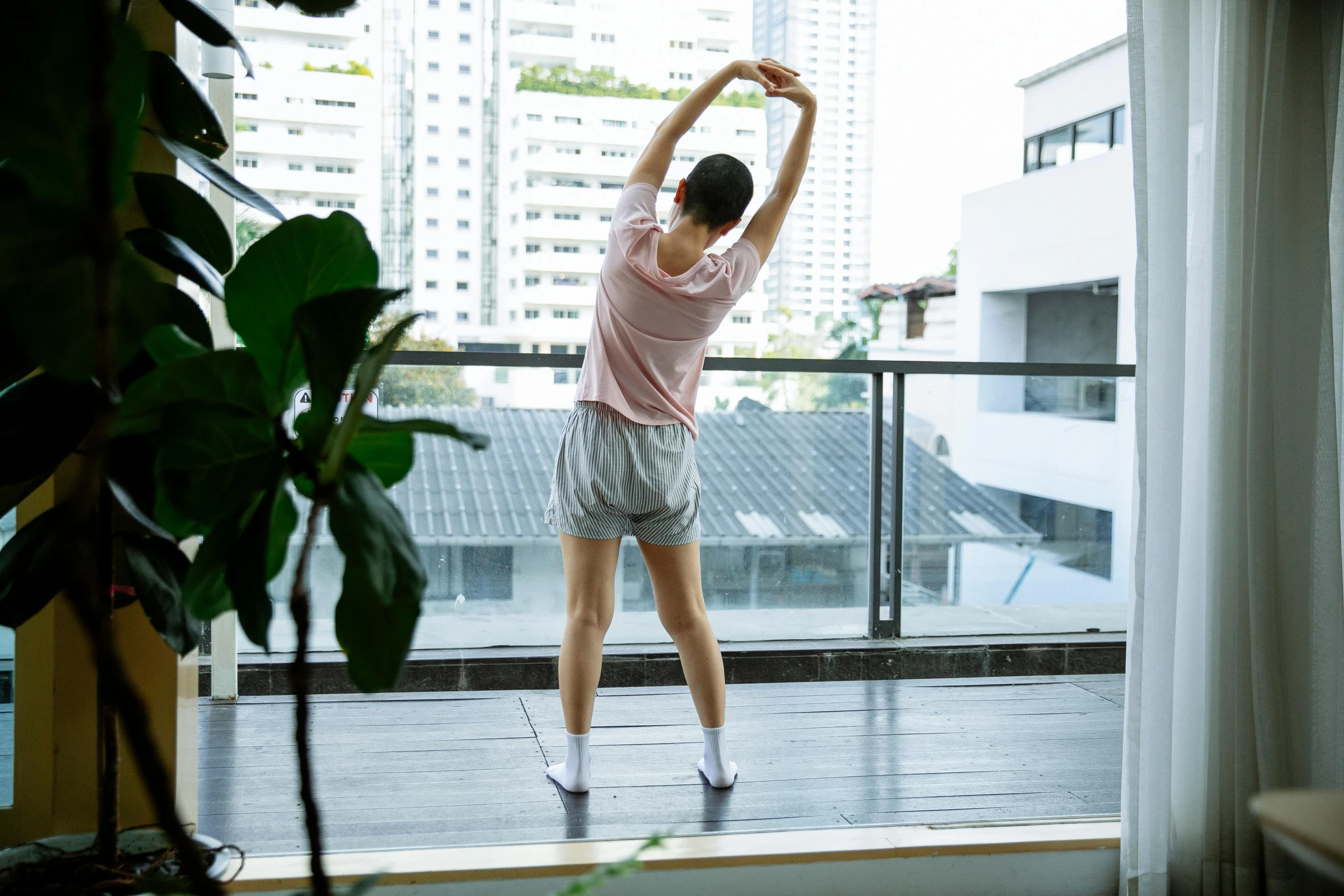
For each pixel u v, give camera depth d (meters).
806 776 2.43
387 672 0.88
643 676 3.18
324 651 3.06
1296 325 1.92
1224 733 1.92
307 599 0.83
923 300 15.70
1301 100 1.92
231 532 0.97
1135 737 1.90
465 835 2.04
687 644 2.33
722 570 3.46
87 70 0.77
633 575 3.28
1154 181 1.87
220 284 1.27
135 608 1.64
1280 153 1.92
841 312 15.65
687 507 2.30
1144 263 1.85
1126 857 1.91
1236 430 1.91
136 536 1.26
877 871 1.91
